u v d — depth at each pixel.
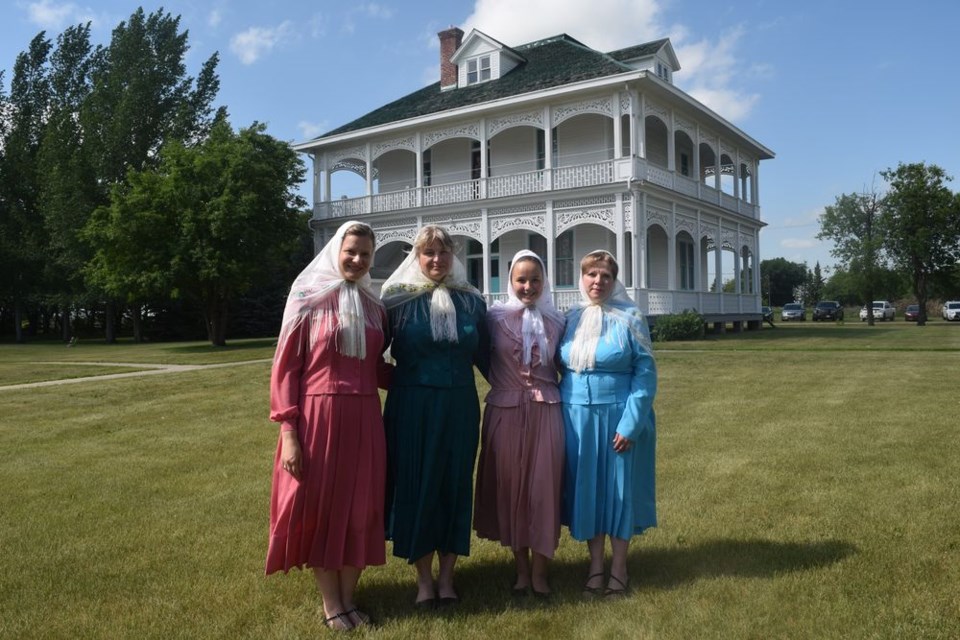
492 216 23.45
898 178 41.31
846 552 3.82
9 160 40.84
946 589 3.33
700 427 7.27
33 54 44.00
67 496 5.27
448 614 3.29
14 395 11.30
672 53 25.84
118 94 37.56
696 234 24.61
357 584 3.70
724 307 26.72
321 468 3.17
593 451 3.53
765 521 4.36
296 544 3.16
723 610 3.19
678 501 4.80
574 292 22.50
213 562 3.94
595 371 3.56
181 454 6.67
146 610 3.33
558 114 22.11
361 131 25.84
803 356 14.43
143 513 4.82
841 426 7.13
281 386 3.22
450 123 24.36
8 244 38.72
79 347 28.81
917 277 41.12
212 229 24.30
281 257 29.05
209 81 40.28
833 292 53.53
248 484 5.55
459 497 3.41
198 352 21.98
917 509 4.48
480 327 3.57
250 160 25.58
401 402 3.41
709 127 25.92
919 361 13.18
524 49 27.42
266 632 3.12
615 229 21.05
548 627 3.12
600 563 3.54
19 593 3.53
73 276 34.69
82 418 8.92
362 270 3.32
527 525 3.47
